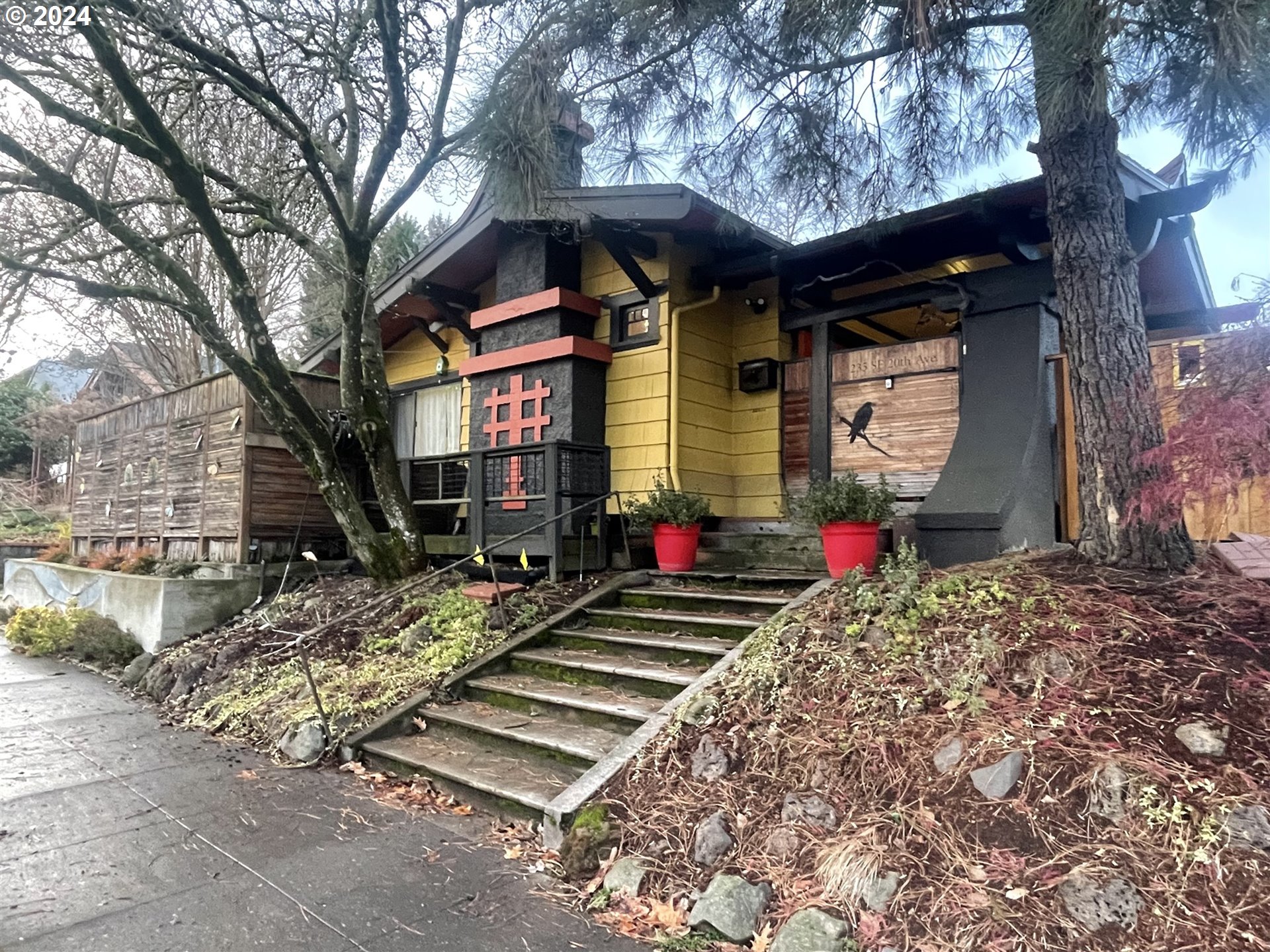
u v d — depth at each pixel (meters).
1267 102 3.56
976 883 2.63
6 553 15.66
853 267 7.31
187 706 6.31
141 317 14.97
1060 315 4.49
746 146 5.29
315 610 7.47
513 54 5.25
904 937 2.54
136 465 10.78
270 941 2.80
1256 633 3.30
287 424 7.67
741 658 4.34
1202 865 2.46
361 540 7.68
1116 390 4.20
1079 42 3.49
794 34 4.35
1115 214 4.33
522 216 6.05
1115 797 2.74
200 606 8.15
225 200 7.06
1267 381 3.12
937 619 3.96
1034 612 3.78
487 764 4.38
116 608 9.11
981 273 6.46
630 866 3.17
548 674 5.36
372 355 8.29
